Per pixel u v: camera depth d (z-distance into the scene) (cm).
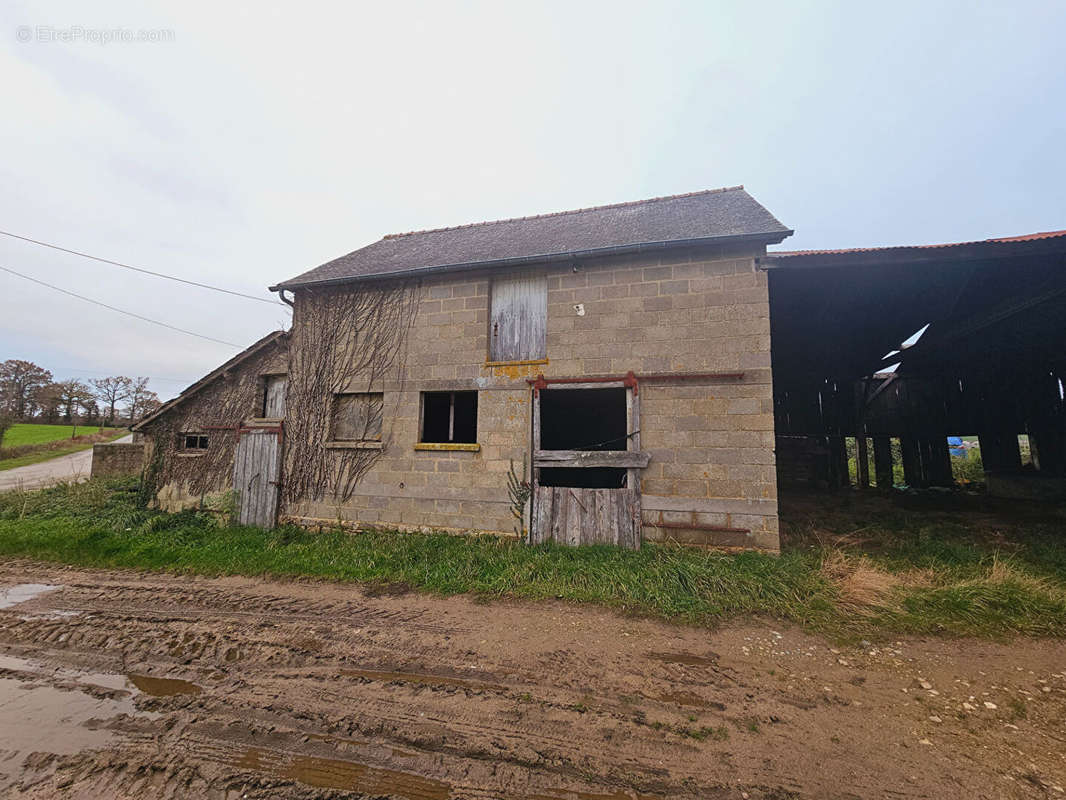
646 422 638
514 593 512
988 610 436
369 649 394
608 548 607
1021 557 584
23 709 307
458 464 720
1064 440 923
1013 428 1014
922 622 426
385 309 790
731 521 594
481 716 300
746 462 595
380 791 238
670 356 638
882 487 1202
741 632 422
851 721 294
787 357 1061
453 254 822
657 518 621
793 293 694
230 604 496
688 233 660
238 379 929
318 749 269
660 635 418
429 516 726
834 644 397
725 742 274
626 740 276
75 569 620
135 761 258
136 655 383
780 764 255
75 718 298
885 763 255
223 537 742
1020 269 571
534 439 687
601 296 676
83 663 371
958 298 661
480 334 732
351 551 654
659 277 652
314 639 412
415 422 751
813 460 1245
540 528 667
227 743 274
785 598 474
